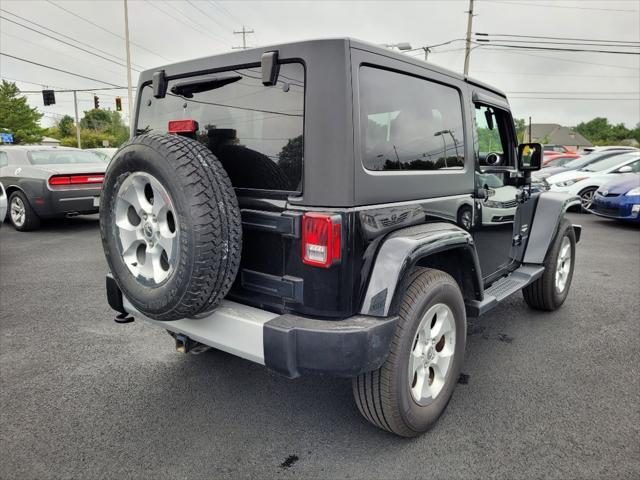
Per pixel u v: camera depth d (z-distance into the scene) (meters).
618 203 9.04
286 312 2.18
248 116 2.26
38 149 9.12
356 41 2.04
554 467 2.25
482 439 2.47
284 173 2.13
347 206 2.00
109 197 2.30
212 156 2.10
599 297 4.90
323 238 1.97
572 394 2.93
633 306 4.62
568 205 4.09
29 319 4.29
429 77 2.58
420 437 2.49
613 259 6.64
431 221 2.55
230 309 2.26
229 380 3.15
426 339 2.42
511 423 2.62
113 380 3.14
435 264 2.76
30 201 8.38
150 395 2.95
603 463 2.28
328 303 2.06
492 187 3.29
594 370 3.26
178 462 2.31
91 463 2.30
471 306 2.96
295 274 2.12
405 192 2.32
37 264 6.36
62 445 2.44
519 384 3.06
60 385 3.07
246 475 2.21
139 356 3.52
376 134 2.17
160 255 2.19
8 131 52.91
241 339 2.16
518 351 3.56
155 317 2.23
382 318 2.10
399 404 2.25
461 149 2.90
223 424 2.63
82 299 4.89
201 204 1.96
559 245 4.16
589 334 3.91
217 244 2.00
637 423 2.62
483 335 3.88
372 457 2.34
